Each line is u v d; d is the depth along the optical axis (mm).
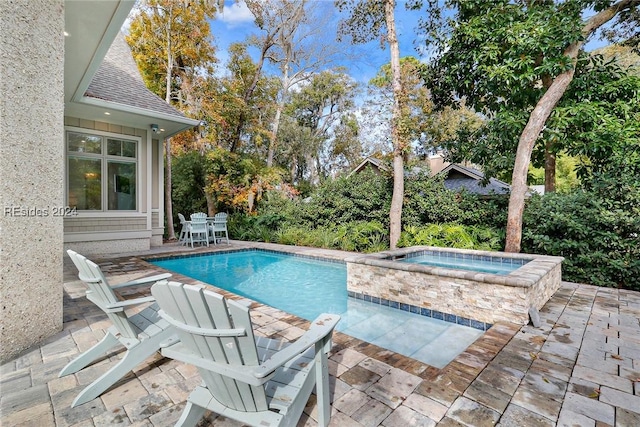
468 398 1993
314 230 11391
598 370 2361
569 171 17766
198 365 1441
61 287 3004
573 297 4359
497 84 7012
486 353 2648
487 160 8297
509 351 2689
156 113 7297
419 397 2000
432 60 8555
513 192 6094
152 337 2135
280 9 15875
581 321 3432
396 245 8711
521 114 6859
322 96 24688
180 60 12867
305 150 24578
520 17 6684
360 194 10859
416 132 9258
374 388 2100
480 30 6816
